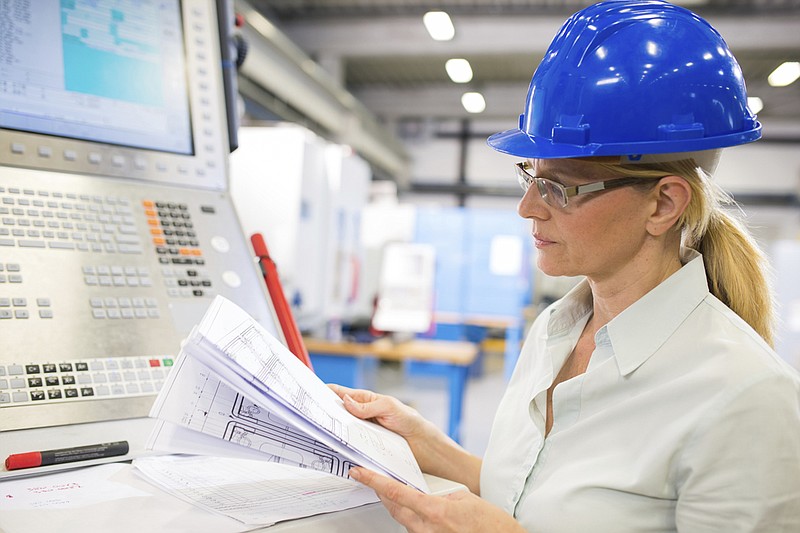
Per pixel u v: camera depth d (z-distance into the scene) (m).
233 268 1.00
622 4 0.85
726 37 6.23
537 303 7.30
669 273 0.87
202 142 1.08
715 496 0.71
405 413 0.97
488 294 7.17
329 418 0.75
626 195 0.80
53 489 0.67
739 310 0.88
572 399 0.87
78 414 0.76
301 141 2.54
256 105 5.38
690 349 0.79
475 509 0.71
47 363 0.77
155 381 0.83
